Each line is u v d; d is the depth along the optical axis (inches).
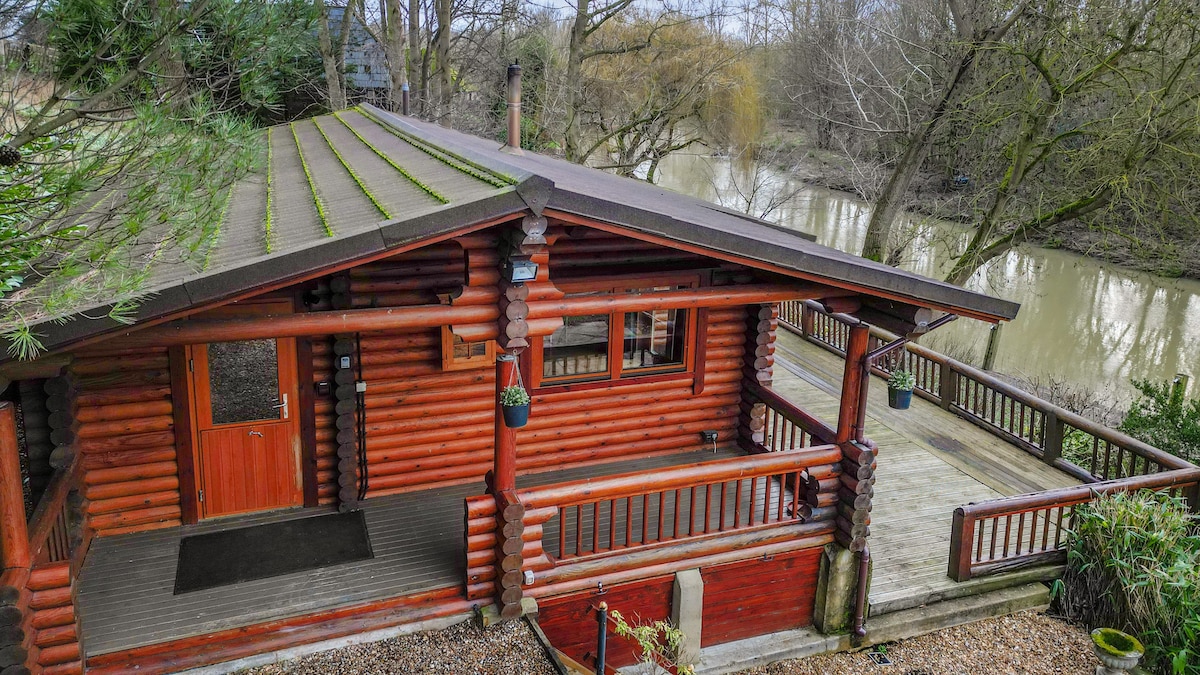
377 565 251.0
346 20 737.6
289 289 267.4
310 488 283.4
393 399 287.9
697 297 239.5
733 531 273.6
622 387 318.7
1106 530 301.9
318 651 221.9
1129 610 289.6
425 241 188.4
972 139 719.1
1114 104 646.5
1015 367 700.7
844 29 879.1
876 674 275.9
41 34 152.0
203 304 173.3
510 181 201.0
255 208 243.9
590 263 296.4
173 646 214.2
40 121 156.2
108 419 254.2
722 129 1042.7
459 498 296.0
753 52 1023.6
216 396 265.9
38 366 176.1
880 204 747.4
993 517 304.0
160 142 169.3
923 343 734.5
